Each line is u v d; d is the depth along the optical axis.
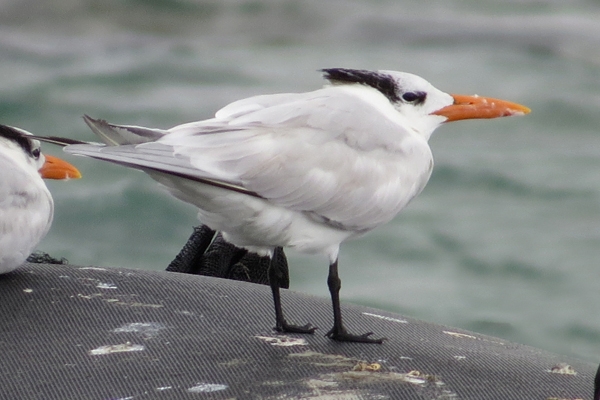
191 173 6.49
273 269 7.16
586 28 33.16
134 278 8.01
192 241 9.41
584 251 15.80
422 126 7.91
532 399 6.08
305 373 6.14
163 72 26.92
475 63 29.59
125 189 17.73
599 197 18.64
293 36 33.47
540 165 20.58
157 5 34.28
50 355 6.28
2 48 29.17
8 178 7.75
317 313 7.70
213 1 34.62
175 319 7.08
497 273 15.11
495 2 36.66
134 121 21.50
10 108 22.08
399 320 7.95
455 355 6.90
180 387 5.83
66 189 17.75
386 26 34.28
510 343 7.81
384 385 6.00
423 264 15.41
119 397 5.69
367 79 7.77
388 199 7.21
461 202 18.48
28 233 7.81
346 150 7.03
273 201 6.79
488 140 22.59
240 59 29.50
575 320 13.10
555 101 25.08
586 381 6.61
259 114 7.00
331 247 7.22
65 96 23.53
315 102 7.18
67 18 32.84
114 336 6.65
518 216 17.75
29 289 7.52
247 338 6.81
